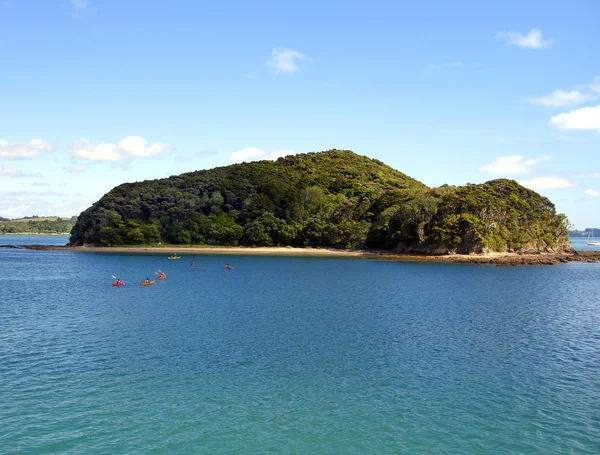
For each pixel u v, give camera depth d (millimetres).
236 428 27312
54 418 28156
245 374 35469
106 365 37156
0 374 35031
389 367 37438
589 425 28156
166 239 194875
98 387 32719
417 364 38250
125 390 32281
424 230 161625
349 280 93312
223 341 44094
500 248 157000
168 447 25250
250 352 40750
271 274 104500
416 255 158875
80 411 29109
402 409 29938
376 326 50938
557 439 26547
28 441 25562
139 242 190250
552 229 176750
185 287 81562
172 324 51000
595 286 90188
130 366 36969
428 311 60031
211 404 30312
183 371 35938
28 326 50031
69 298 69250
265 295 72062
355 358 39500
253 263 134875
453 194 163625
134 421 27953
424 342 44750
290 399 31203
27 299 68438
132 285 84562
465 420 28625
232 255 166500
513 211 165750
